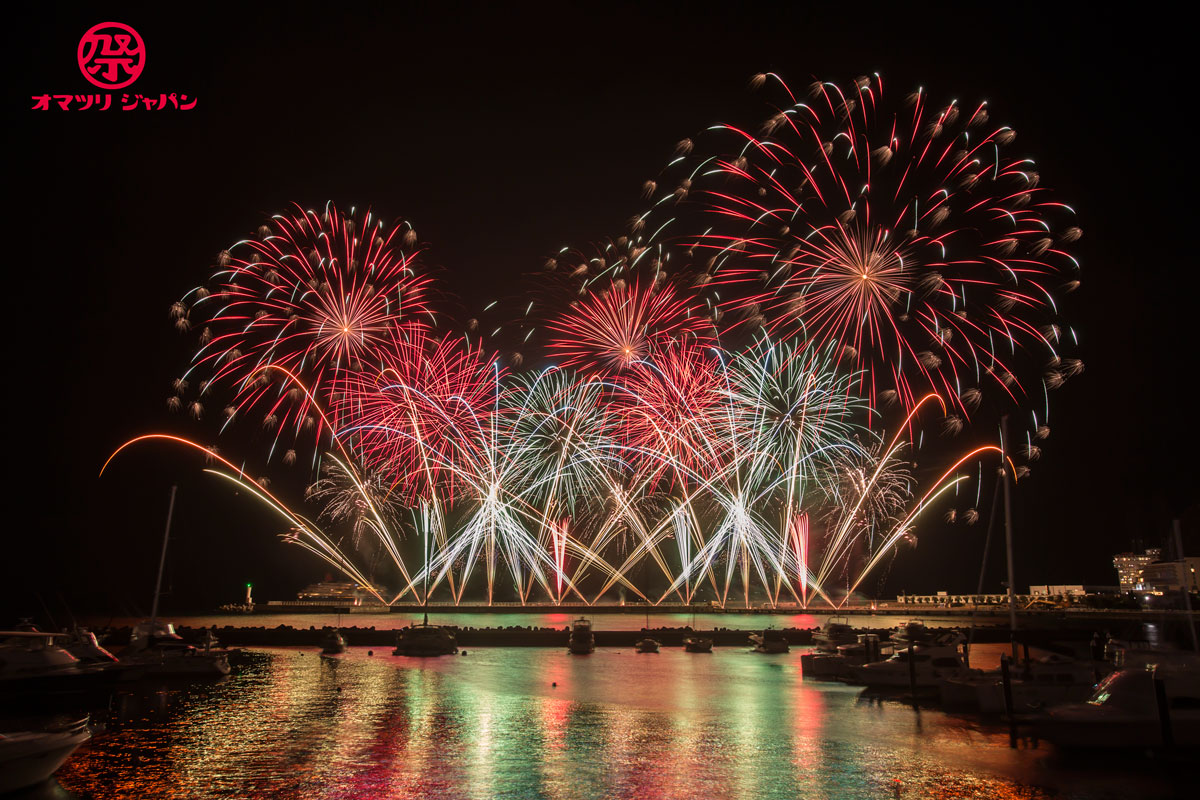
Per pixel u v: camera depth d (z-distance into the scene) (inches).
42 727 1584.6
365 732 1539.1
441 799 1119.6
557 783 1191.6
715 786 1178.0
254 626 4131.4
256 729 1563.7
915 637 2933.1
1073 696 1657.2
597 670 2513.5
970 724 1587.1
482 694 2004.2
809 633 3380.9
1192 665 1346.0
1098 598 4837.6
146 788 1165.1
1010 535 1961.1
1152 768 1237.1
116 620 4690.0
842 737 1477.6
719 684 2183.8
